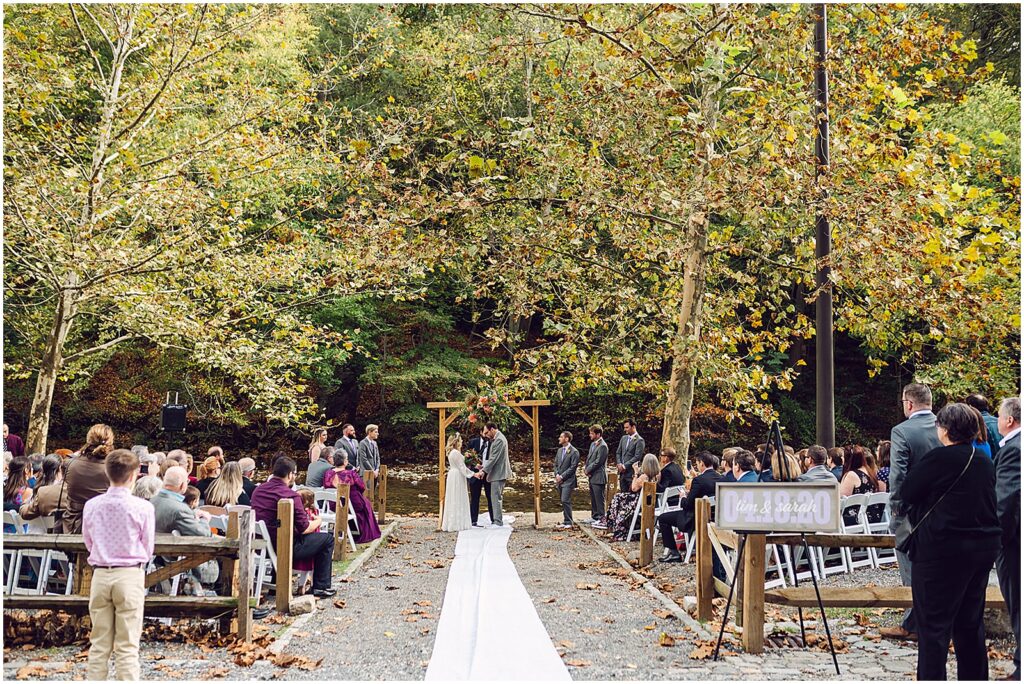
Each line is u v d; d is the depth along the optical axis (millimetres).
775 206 12406
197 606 6594
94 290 12617
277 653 6234
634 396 28984
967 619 5047
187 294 14414
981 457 5016
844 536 6254
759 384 11781
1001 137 9688
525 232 13148
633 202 11867
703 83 10977
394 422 29750
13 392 25875
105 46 18141
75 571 6719
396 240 11953
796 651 6289
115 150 13219
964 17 19875
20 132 13539
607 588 9156
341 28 23422
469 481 15703
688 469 12484
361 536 12398
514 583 9188
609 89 11828
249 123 14000
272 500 8195
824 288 9719
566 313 15000
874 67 10234
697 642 6551
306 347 14156
